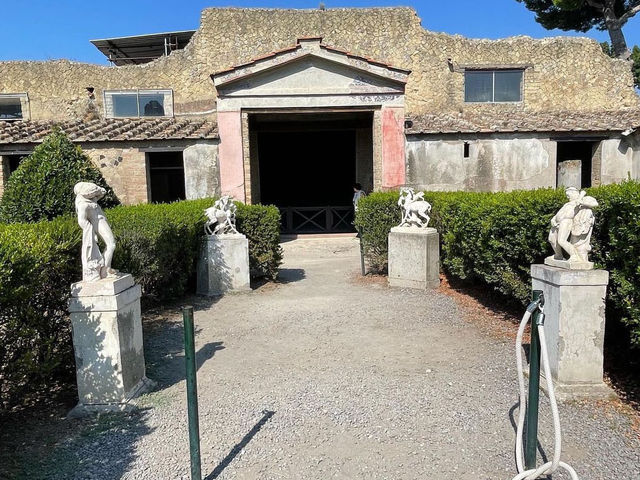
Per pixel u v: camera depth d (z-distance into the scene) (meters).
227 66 16.77
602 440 3.26
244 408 3.79
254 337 5.62
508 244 5.60
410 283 8.02
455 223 7.26
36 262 3.52
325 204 19.94
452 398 3.89
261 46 16.80
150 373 4.54
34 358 3.61
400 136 13.69
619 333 4.44
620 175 14.24
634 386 4.04
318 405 3.81
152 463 3.08
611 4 19.70
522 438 3.23
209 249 7.79
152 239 6.07
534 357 2.91
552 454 3.10
